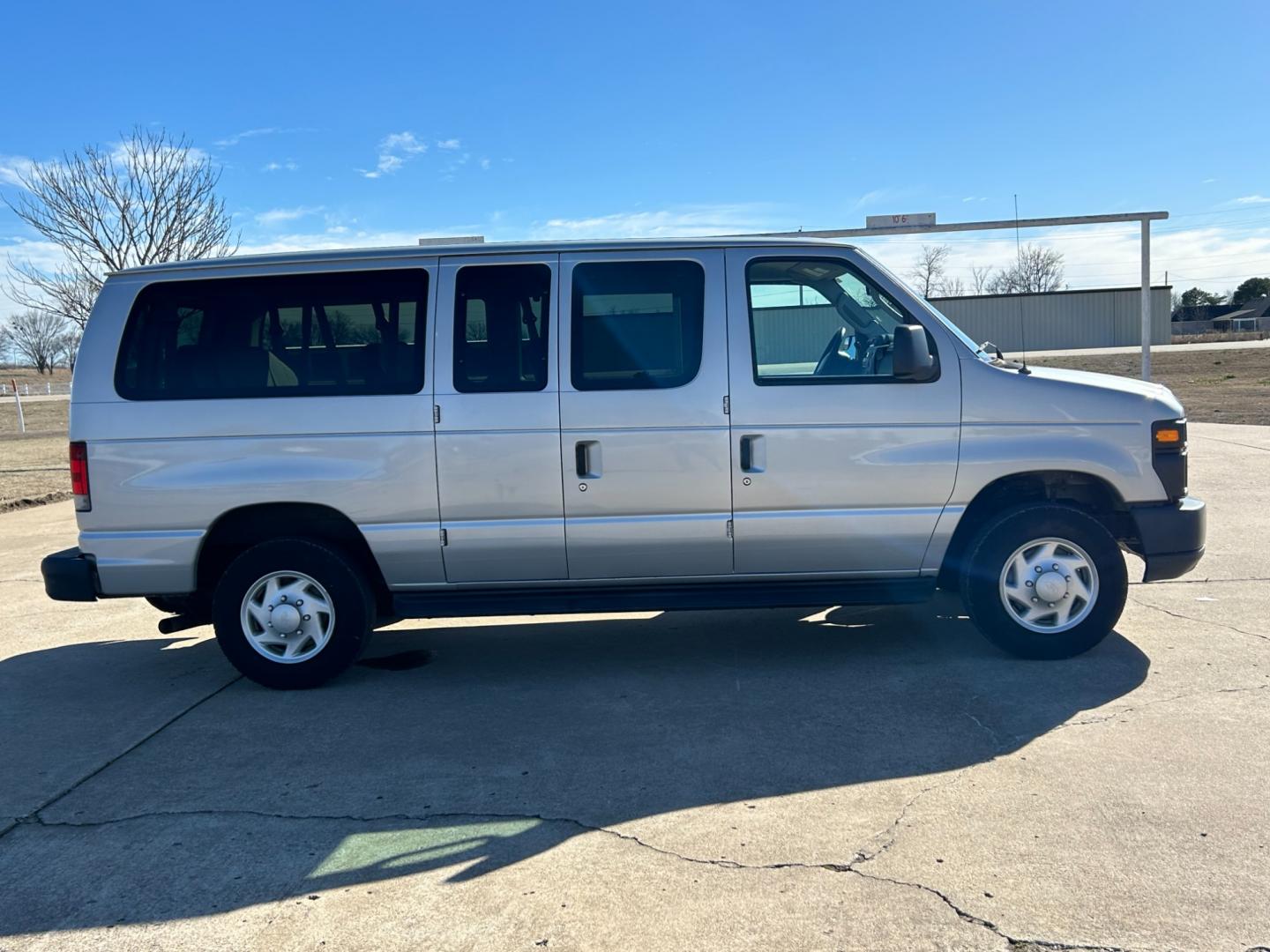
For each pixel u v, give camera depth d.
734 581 5.14
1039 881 3.05
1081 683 4.80
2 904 3.16
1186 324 85.44
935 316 5.09
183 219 17.73
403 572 5.09
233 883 3.24
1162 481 5.06
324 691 5.20
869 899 2.99
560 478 4.97
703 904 3.01
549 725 4.58
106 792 4.00
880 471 5.01
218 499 4.98
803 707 4.66
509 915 2.99
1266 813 3.43
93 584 5.06
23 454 19.75
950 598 6.54
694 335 5.00
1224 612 5.96
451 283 5.03
